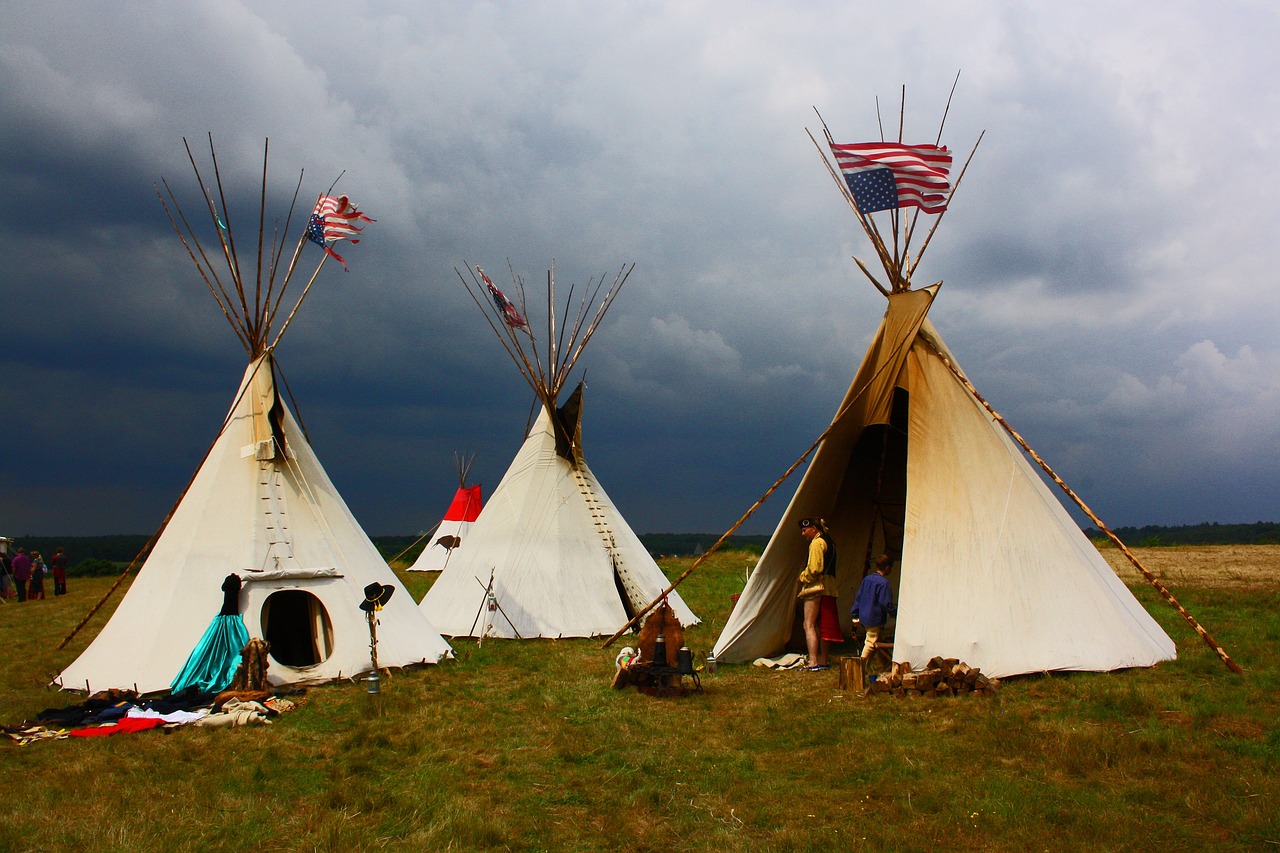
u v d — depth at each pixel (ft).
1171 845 15.03
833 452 33.88
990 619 28.32
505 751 22.33
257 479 34.24
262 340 36.58
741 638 33.96
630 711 26.18
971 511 30.17
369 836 16.60
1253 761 18.78
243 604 30.91
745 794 18.65
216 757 22.09
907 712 24.67
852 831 16.30
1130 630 28.81
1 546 76.13
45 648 41.47
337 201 37.47
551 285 49.29
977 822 16.37
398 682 31.09
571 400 49.37
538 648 38.27
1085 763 19.21
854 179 31.73
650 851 16.03
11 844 16.16
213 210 36.09
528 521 45.88
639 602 45.37
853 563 39.73
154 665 29.60
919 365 32.35
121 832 16.69
